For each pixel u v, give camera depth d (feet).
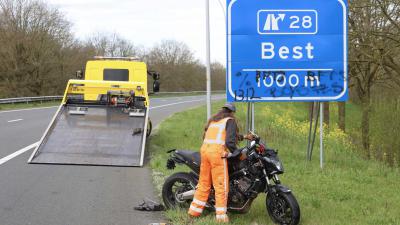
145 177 31.60
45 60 166.91
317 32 36.78
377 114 75.72
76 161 35.88
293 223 19.65
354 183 32.76
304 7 36.73
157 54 293.84
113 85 44.55
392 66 61.16
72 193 26.48
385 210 24.79
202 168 21.16
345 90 36.91
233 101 36.96
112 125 41.11
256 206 23.50
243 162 20.74
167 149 46.06
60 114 42.01
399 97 73.72
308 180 32.55
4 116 83.87
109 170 33.83
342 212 23.86
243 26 36.83
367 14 58.85
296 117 127.85
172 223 20.85
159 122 79.15
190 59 302.45
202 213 21.98
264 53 36.86
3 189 27.02
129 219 21.52
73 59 180.75
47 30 170.60
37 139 50.49
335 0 36.76
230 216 21.75
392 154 73.20
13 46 161.17
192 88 307.17
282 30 36.86
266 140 58.29
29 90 164.66
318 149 51.93
